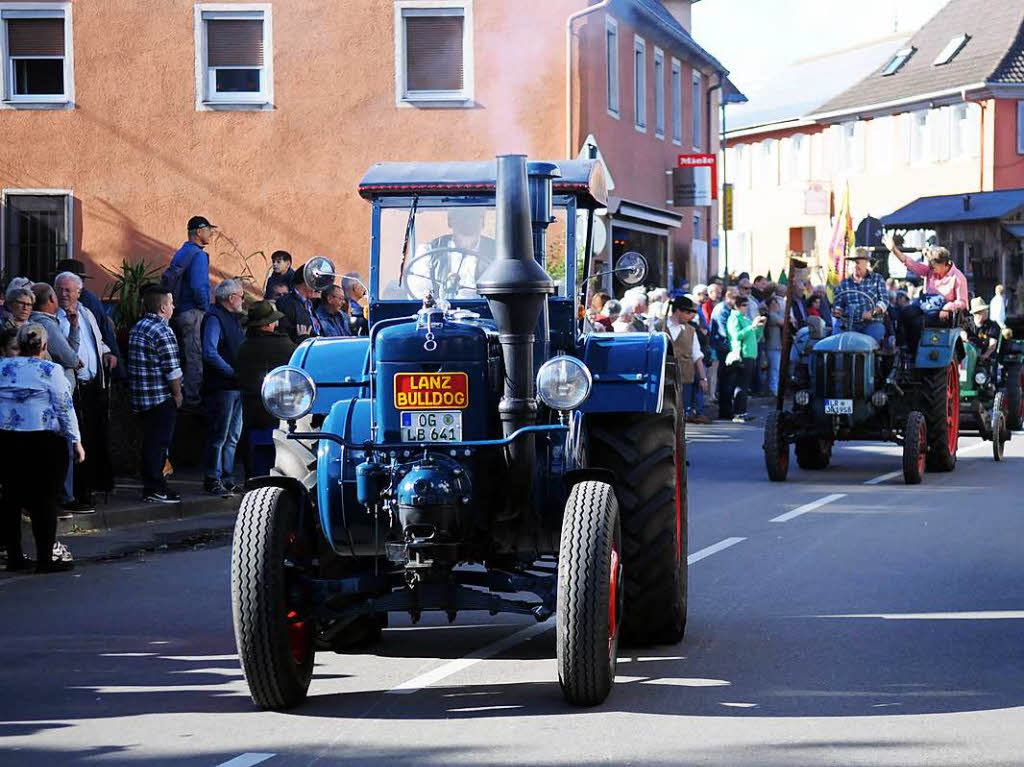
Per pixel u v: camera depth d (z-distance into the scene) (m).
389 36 27.44
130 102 27.41
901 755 6.17
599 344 8.09
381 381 7.14
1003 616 9.20
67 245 27.52
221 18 27.36
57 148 27.44
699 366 25.39
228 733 6.65
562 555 6.89
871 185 62.19
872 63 69.31
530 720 6.78
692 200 35.59
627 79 33.03
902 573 10.80
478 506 7.14
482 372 7.13
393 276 8.50
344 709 7.06
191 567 11.56
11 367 11.32
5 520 11.40
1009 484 16.84
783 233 69.00
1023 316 26.33
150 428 14.54
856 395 17.12
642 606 8.18
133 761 6.21
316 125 27.45
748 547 12.07
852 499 15.38
